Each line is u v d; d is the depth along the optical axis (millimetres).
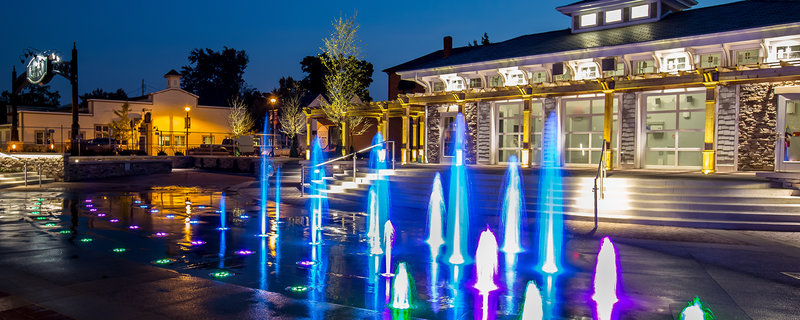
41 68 28609
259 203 17500
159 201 17812
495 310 6164
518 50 24297
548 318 5910
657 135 20016
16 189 22109
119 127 46625
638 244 10484
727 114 18141
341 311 5930
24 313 5629
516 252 9633
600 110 21344
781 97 16250
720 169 18297
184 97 55562
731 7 22078
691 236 11398
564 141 22297
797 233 11805
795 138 16203
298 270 8039
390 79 42969
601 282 7402
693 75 18016
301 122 54906
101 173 28609
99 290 6555
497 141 24547
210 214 14555
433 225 12859
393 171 20531
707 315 6051
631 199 14555
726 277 7828
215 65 103875
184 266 8242
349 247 9945
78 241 10109
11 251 8930
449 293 6871
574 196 15398
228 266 8258
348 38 34688
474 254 9391
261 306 6031
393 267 8289
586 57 21062
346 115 31672
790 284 7434
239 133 56312
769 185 14234
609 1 23469
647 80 19094
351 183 20516
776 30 16875
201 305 6020
